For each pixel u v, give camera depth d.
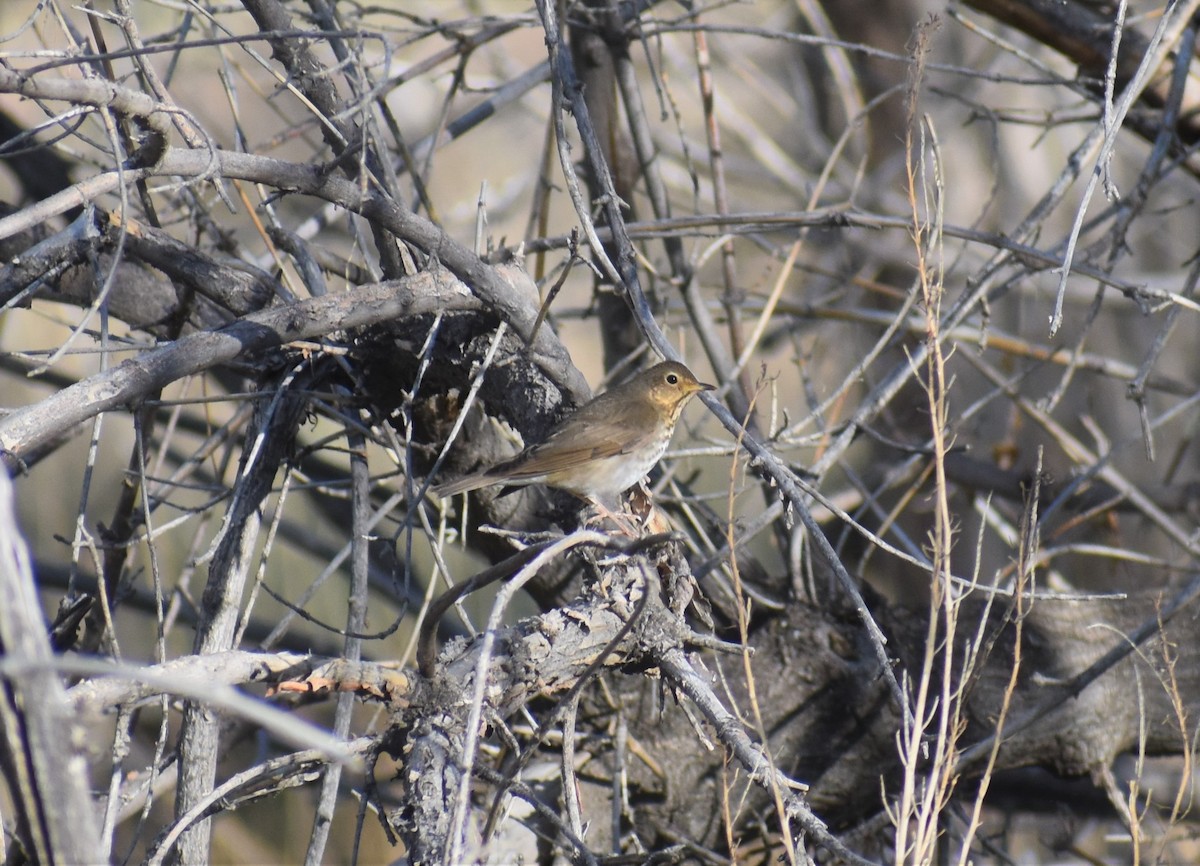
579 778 9.89
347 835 14.55
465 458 9.95
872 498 11.48
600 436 9.20
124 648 14.30
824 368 18.27
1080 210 7.11
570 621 7.19
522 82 12.09
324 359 9.13
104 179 6.55
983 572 15.88
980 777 10.52
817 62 19.56
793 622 10.31
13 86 5.72
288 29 8.60
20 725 4.84
